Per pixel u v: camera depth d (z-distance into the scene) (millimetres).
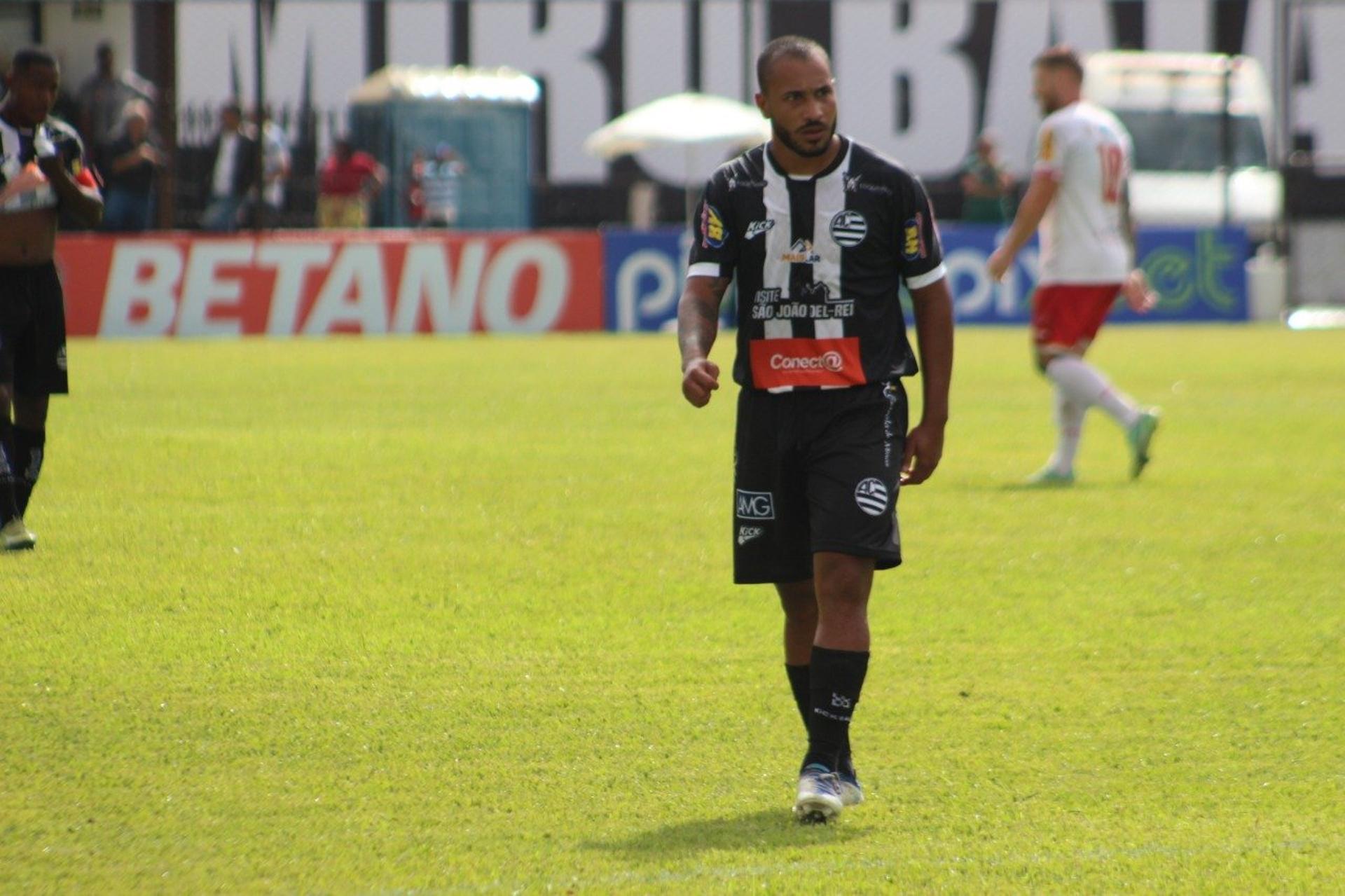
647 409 47719
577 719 18578
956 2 100375
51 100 26047
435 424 43750
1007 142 101250
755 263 16094
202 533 28359
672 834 15086
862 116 100625
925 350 16375
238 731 17969
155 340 71500
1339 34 100562
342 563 26391
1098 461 39125
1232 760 17375
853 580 15664
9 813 15430
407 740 17766
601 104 99938
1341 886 13922
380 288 75500
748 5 92688
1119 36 101375
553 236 78062
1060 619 23594
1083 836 15102
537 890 13703
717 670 20656
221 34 91688
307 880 13922
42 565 25641
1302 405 50531
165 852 14531
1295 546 28828
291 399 49281
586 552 27641
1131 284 35812
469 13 97875
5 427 26141
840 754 15719
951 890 13758
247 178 79750
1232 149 93375
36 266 26203
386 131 89500
